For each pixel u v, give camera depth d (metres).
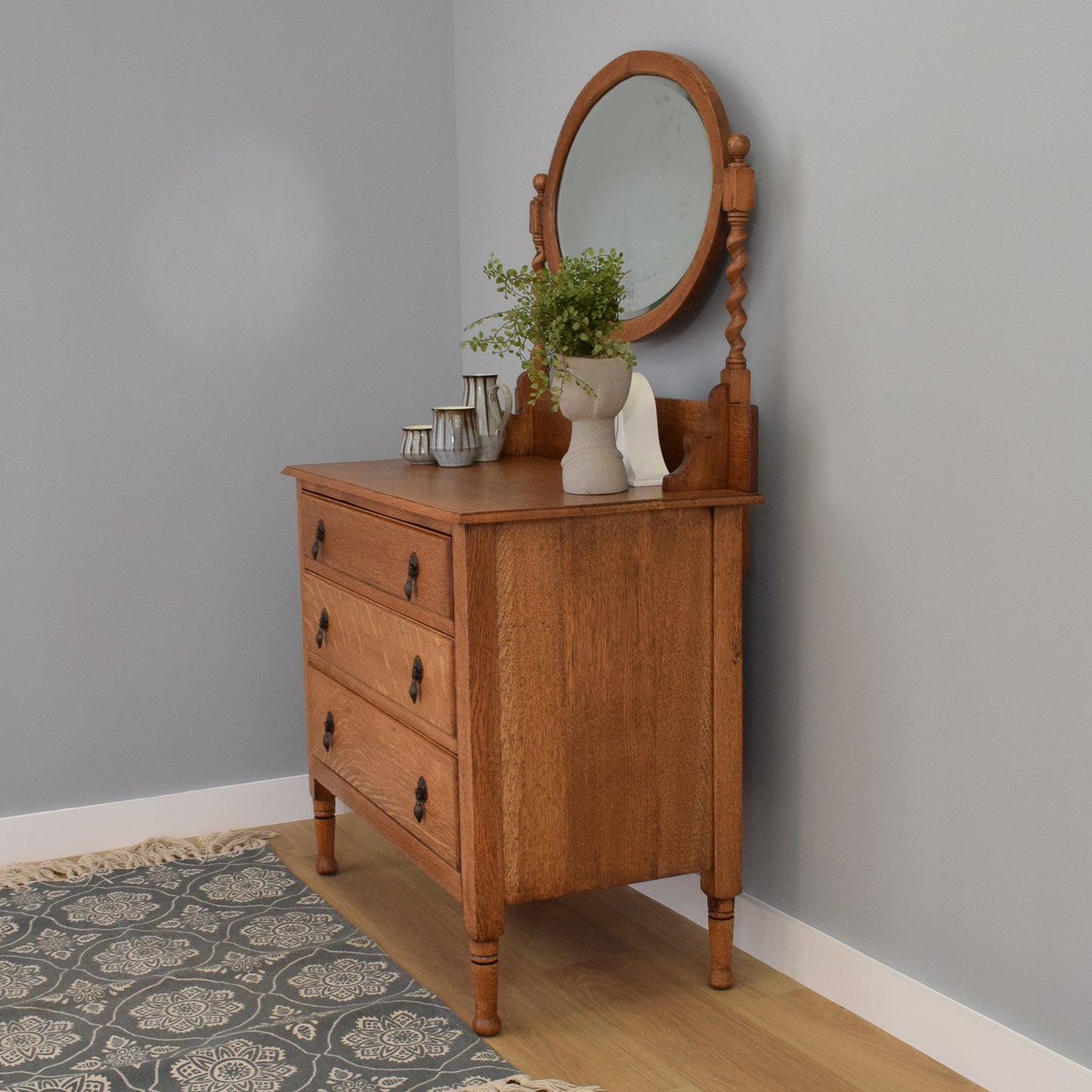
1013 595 1.85
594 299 2.18
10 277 2.91
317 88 3.16
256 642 3.23
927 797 2.03
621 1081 1.98
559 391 2.17
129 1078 2.00
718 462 2.22
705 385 2.46
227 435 3.15
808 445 2.22
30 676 3.01
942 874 2.02
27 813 3.04
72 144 2.93
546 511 2.01
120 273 3.01
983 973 1.96
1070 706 1.78
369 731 2.48
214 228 3.09
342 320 3.25
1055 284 1.75
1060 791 1.80
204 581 3.16
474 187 3.28
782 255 2.25
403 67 3.26
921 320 1.97
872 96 2.02
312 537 2.73
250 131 3.10
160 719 3.15
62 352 2.97
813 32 2.13
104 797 3.11
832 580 2.19
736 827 2.26
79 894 2.80
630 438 2.32
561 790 2.12
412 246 3.32
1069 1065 1.81
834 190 2.11
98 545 3.05
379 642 2.38
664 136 2.43
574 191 2.72
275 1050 2.08
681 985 2.32
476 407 2.74
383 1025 2.16
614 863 2.18
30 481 2.97
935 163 1.92
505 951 2.48
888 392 2.04
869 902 2.17
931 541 1.98
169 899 2.76
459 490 2.25
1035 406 1.79
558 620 2.07
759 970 2.38
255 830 3.22
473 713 2.03
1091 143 1.68
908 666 2.04
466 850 2.08
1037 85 1.75
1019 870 1.88
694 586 2.18
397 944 2.52
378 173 3.26
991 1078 1.94
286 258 3.17
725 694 2.21
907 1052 2.06
